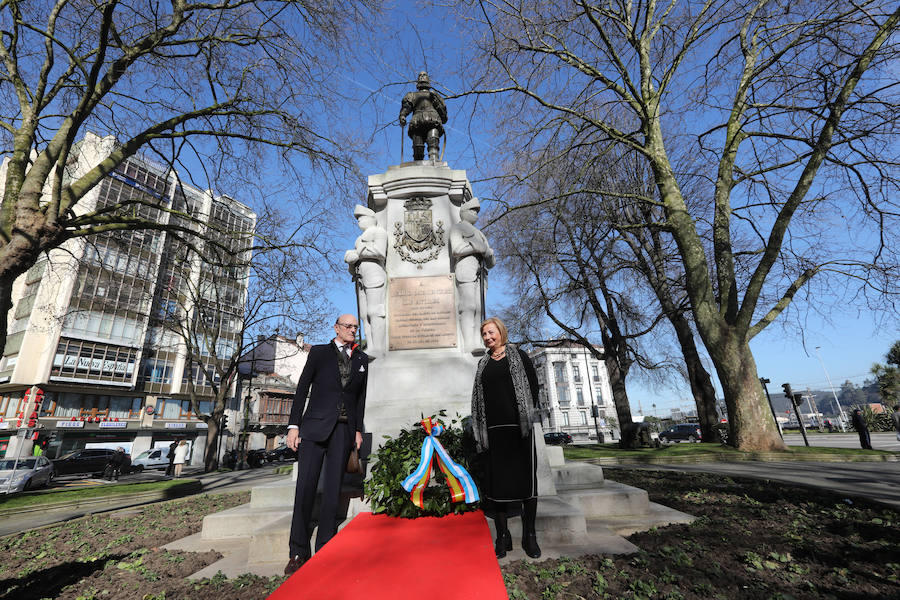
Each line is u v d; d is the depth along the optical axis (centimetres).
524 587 246
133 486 1134
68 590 309
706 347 1157
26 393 2889
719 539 323
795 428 4269
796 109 1050
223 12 1038
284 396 4934
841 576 246
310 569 238
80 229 934
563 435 4003
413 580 217
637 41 1177
